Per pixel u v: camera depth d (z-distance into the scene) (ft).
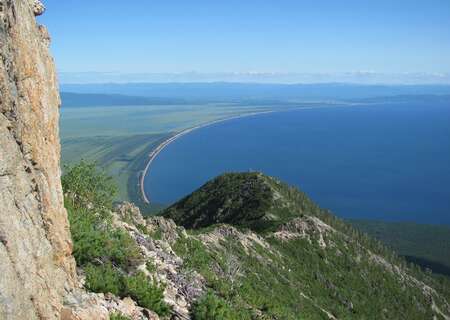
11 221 47.09
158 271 95.25
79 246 75.61
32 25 57.36
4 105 48.49
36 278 50.42
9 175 48.37
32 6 59.26
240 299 115.34
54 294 54.34
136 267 85.81
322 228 495.00
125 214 161.68
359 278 457.27
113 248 84.07
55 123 62.23
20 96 52.06
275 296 213.87
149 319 71.26
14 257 46.34
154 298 75.61
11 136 49.75
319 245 467.93
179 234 187.11
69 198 97.60
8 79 49.39
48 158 58.65
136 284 75.46
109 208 106.42
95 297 65.10
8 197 47.57
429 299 505.66
